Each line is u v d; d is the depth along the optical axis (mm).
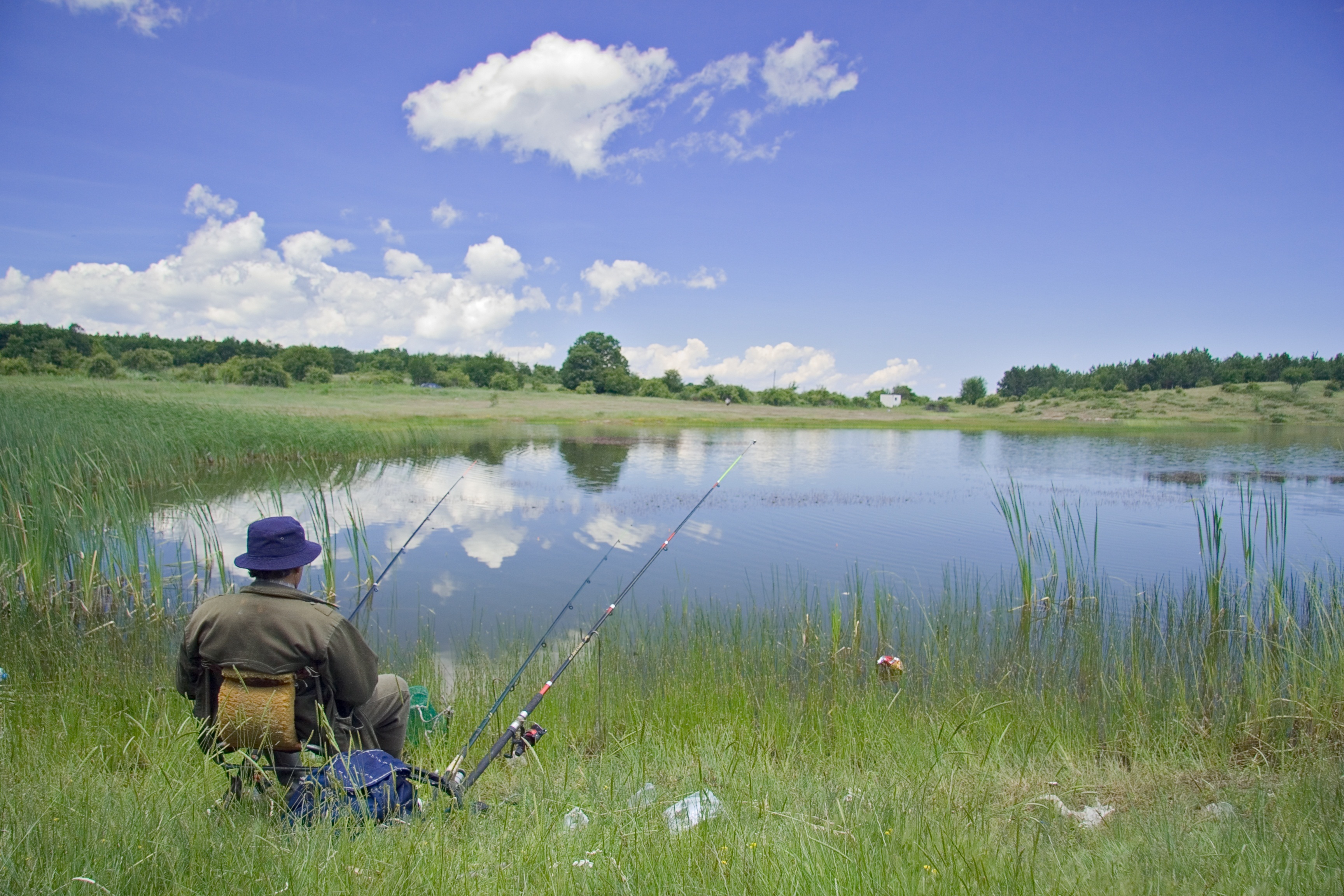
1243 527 8148
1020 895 2270
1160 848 2750
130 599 8367
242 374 59562
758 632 7477
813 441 37031
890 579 10062
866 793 3391
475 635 7555
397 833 2621
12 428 13828
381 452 25312
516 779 3955
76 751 3734
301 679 2801
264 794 2859
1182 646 7230
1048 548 11695
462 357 88562
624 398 73750
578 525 13570
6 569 7750
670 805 3318
